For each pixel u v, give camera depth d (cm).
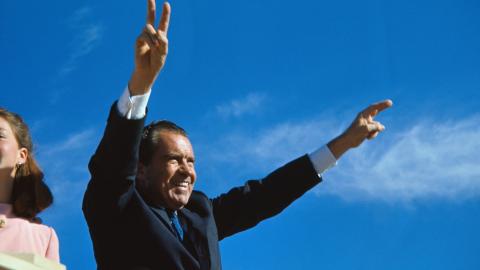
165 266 555
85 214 563
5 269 416
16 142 608
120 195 550
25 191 600
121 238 557
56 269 457
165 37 540
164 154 591
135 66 546
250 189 665
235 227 658
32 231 579
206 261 574
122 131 542
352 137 677
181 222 591
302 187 669
